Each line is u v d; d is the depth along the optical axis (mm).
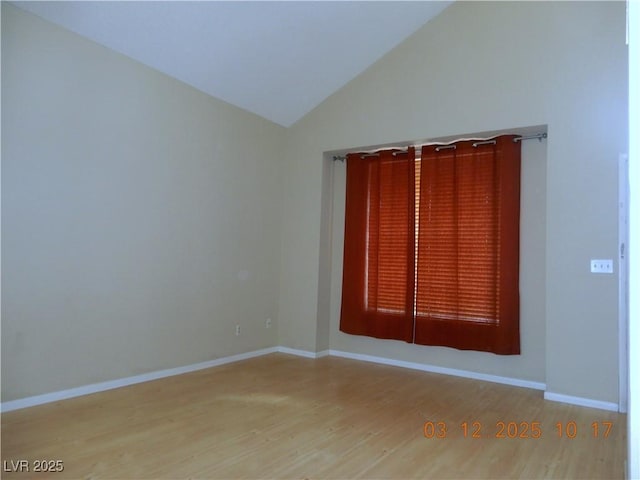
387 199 5191
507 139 4422
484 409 3648
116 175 3863
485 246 4531
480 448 2877
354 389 4133
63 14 3383
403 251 5051
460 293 4629
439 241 4793
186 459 2605
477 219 4590
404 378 4555
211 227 4754
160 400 3627
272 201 5574
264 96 5082
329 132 5414
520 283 4418
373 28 4590
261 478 2410
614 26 3850
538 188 4379
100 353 3748
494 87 4352
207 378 4328
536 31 4172
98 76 3729
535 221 4379
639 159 923
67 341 3521
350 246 5383
